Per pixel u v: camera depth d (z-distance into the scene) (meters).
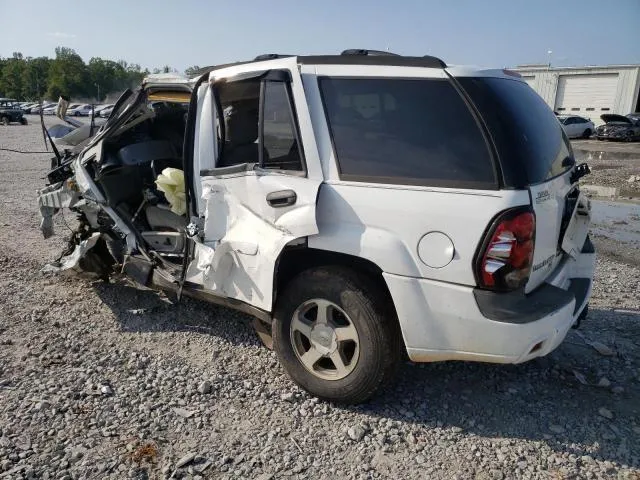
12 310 4.68
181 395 3.46
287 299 3.39
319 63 3.35
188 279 3.95
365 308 3.10
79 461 2.82
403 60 3.17
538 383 3.68
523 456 2.95
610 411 3.36
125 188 4.77
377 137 3.11
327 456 2.94
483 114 2.88
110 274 5.30
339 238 3.11
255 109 3.53
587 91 39.84
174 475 2.74
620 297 5.30
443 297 2.91
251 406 3.37
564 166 3.43
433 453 2.98
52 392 3.42
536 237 2.89
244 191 3.51
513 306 2.83
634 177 14.68
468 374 3.77
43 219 5.46
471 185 2.84
